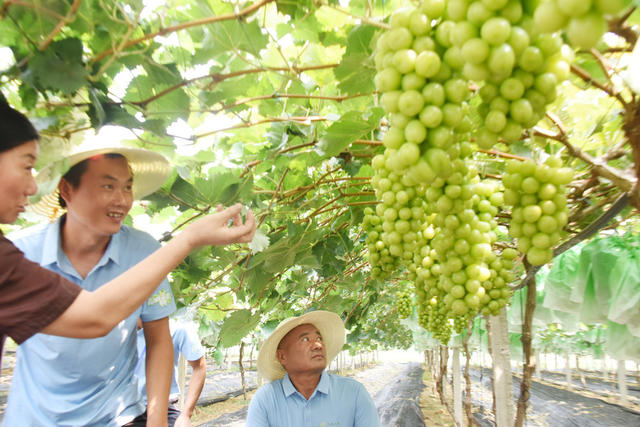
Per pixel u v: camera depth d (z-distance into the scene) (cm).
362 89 167
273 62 191
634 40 96
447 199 126
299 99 210
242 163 250
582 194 240
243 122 195
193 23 125
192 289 332
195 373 389
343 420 288
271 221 300
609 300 360
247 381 2145
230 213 143
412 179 93
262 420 289
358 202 277
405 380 2383
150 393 213
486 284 182
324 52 192
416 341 1336
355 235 420
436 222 153
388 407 1537
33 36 118
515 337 1539
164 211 275
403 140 92
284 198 280
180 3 141
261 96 180
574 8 60
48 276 112
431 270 206
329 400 291
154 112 156
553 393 1780
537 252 137
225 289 397
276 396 296
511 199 140
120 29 127
